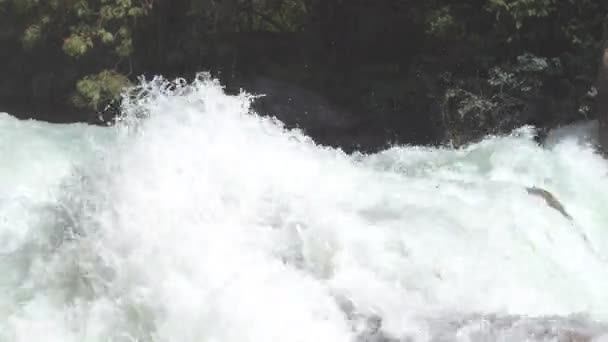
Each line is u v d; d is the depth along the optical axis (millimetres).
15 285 5867
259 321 5188
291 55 18000
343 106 16609
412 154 10266
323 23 17703
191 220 5840
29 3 16703
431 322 5230
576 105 13258
